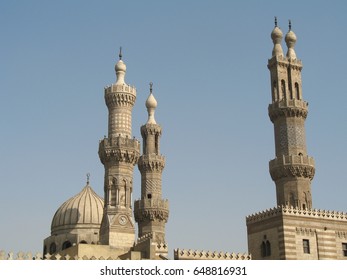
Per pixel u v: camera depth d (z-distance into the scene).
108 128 93.38
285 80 96.81
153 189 109.12
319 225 83.44
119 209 86.94
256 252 85.25
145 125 114.88
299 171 88.81
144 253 75.19
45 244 98.81
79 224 99.44
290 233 80.56
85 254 72.88
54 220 102.38
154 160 110.62
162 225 107.31
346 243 85.00
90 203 102.19
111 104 94.12
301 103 94.06
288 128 92.44
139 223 108.06
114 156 89.69
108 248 75.00
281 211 81.25
